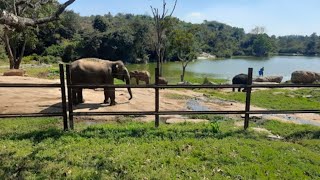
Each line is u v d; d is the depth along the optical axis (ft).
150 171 18.30
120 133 24.30
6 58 174.60
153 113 25.99
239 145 22.77
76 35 265.54
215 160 20.15
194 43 142.20
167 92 50.67
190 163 19.47
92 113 25.02
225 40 428.56
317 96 54.34
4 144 21.29
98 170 18.15
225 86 26.30
